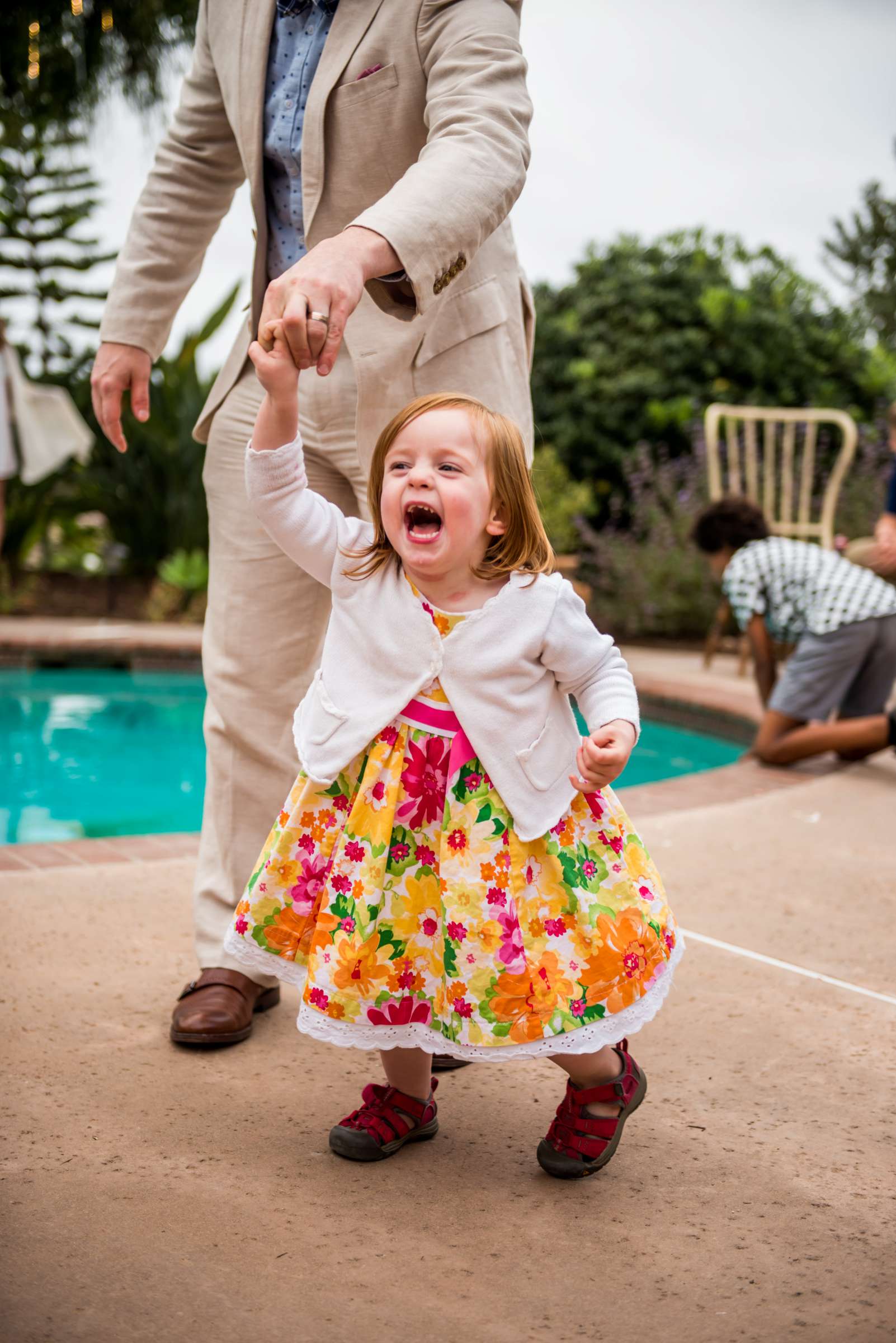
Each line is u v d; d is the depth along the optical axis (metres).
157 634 7.64
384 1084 1.78
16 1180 1.45
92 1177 1.47
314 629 2.05
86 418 8.86
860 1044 1.95
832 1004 2.12
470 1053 1.43
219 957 1.95
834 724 4.29
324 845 1.52
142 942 2.31
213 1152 1.55
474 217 1.55
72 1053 1.82
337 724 1.48
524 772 1.44
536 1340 1.17
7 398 7.52
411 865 1.47
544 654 1.46
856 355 9.02
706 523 4.78
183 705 6.28
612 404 9.02
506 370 1.89
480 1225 1.39
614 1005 1.44
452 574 1.48
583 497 8.52
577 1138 1.51
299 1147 1.58
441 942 1.47
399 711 1.45
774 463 8.52
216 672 2.05
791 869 3.00
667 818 3.55
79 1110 1.64
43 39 5.80
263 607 2.02
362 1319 1.19
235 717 2.02
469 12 1.70
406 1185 1.49
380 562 1.50
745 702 5.60
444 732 1.46
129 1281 1.24
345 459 1.96
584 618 1.49
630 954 1.45
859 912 2.66
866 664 4.37
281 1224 1.38
